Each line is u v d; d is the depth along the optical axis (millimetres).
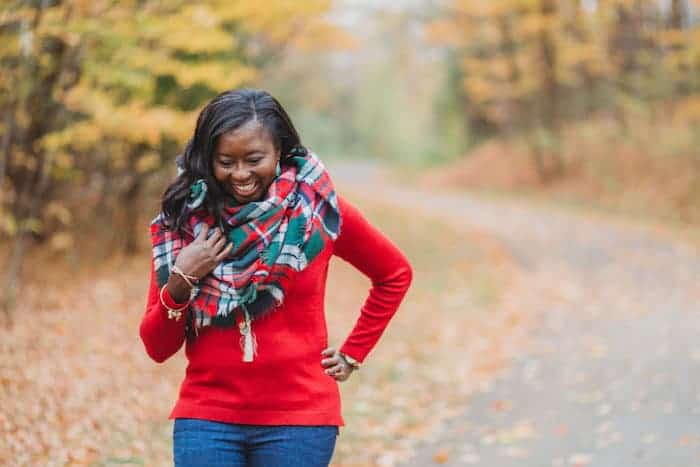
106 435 6199
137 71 9703
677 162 27312
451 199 34562
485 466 6477
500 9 26500
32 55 8766
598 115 35281
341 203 3303
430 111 56750
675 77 25438
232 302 2992
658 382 8445
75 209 14023
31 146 10094
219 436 3121
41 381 6871
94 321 9570
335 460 6680
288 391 3139
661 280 15086
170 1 9711
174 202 3066
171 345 3182
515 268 17781
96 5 8945
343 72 46875
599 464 6293
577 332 11453
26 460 5363
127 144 11969
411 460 6719
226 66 11297
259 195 3105
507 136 41688
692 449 6387
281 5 11352
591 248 19625
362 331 3393
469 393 8852
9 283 9242
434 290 15617
